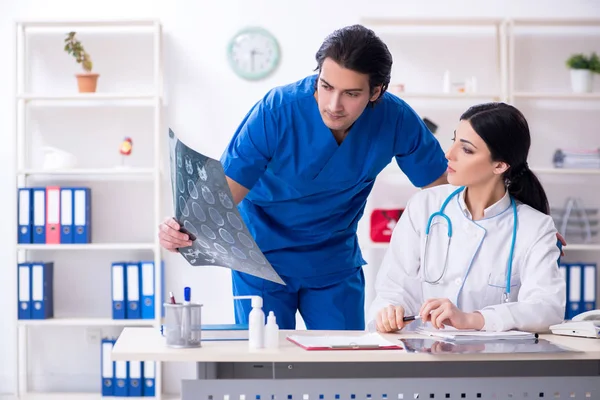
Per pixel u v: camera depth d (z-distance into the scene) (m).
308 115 2.17
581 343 1.71
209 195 1.67
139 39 4.15
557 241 2.10
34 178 4.17
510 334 1.72
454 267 2.05
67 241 3.98
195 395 1.62
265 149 2.20
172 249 1.88
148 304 3.97
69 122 4.17
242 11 4.14
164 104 4.14
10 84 4.16
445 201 2.12
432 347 1.62
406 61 4.17
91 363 4.19
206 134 4.14
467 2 4.17
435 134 4.12
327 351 1.58
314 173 2.25
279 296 2.43
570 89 4.17
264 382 1.63
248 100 4.14
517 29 4.16
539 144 4.19
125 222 4.17
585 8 4.18
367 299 4.12
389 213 4.06
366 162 2.28
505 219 2.05
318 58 1.95
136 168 3.98
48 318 4.05
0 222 4.17
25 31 4.15
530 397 1.67
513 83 3.99
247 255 1.76
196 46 4.14
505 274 2.02
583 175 4.19
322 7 4.13
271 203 2.36
